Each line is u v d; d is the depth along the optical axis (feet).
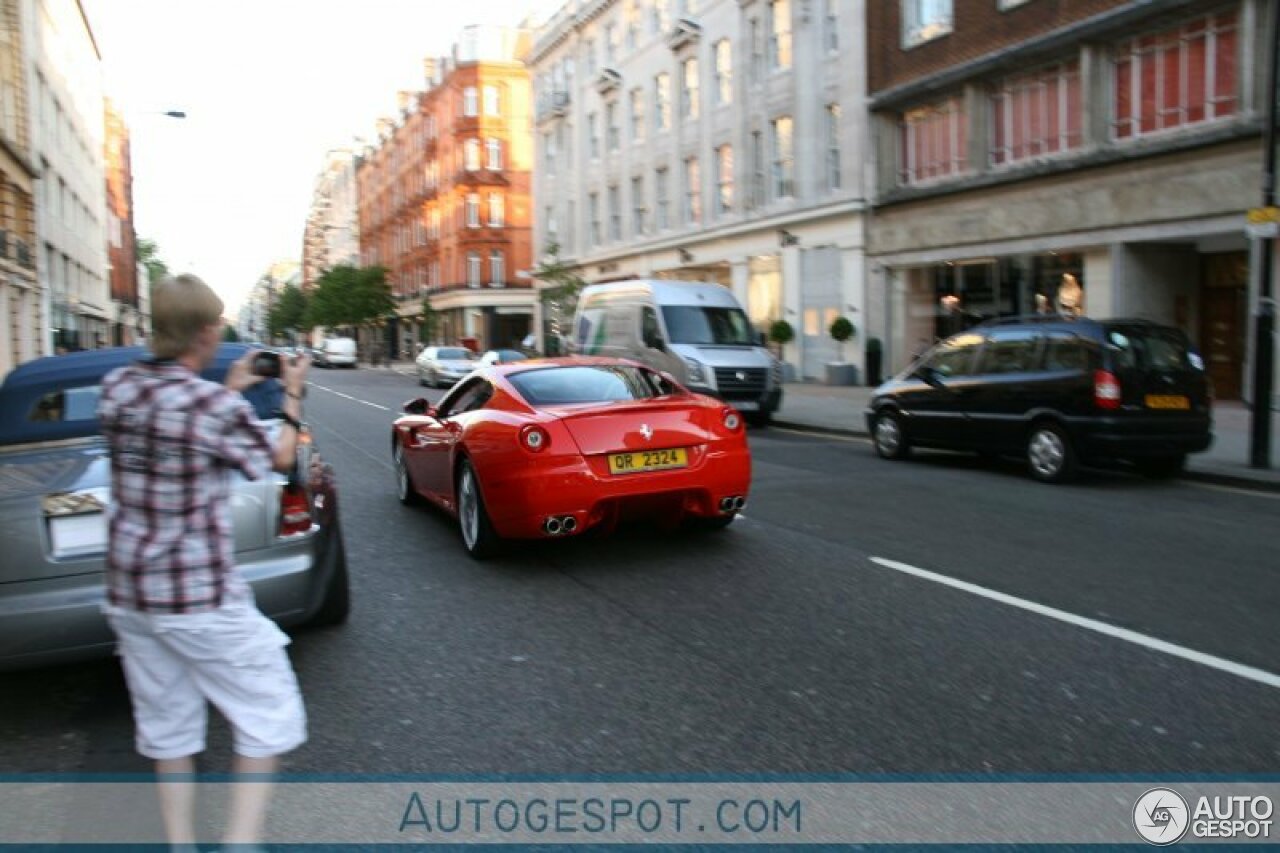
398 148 245.04
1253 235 33.19
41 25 109.81
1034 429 32.83
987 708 12.69
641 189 116.78
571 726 12.37
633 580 19.61
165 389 8.35
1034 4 62.28
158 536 8.36
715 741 11.84
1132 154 55.52
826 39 82.69
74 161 139.64
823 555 21.52
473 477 21.44
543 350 145.18
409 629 16.61
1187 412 31.86
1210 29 52.37
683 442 20.70
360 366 203.82
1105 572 19.84
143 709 8.96
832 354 83.51
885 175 76.79
